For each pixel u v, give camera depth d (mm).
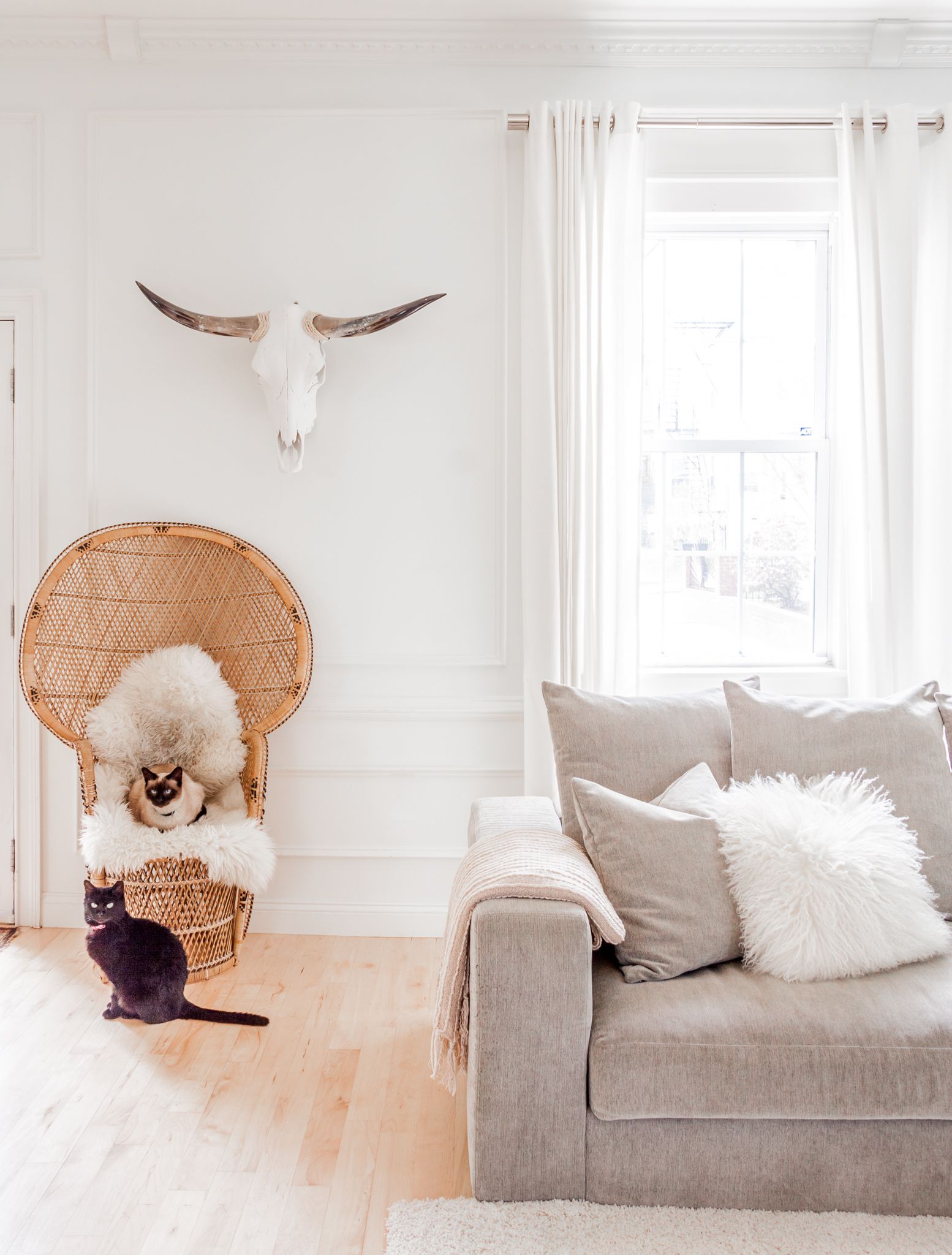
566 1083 1576
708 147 2840
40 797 2896
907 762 2014
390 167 2811
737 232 2994
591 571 2783
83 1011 2363
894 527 2828
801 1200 1589
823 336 3014
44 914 2928
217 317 2750
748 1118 1545
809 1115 1523
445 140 2803
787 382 3037
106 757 2607
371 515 2863
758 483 3051
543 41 2785
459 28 2750
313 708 2871
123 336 2828
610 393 2787
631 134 2734
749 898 1746
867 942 1696
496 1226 1539
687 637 3070
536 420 2748
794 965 1680
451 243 2818
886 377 2807
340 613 2881
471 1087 1634
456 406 2842
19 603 2887
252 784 2658
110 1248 1522
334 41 2775
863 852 1774
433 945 2832
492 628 2885
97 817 2451
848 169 2760
